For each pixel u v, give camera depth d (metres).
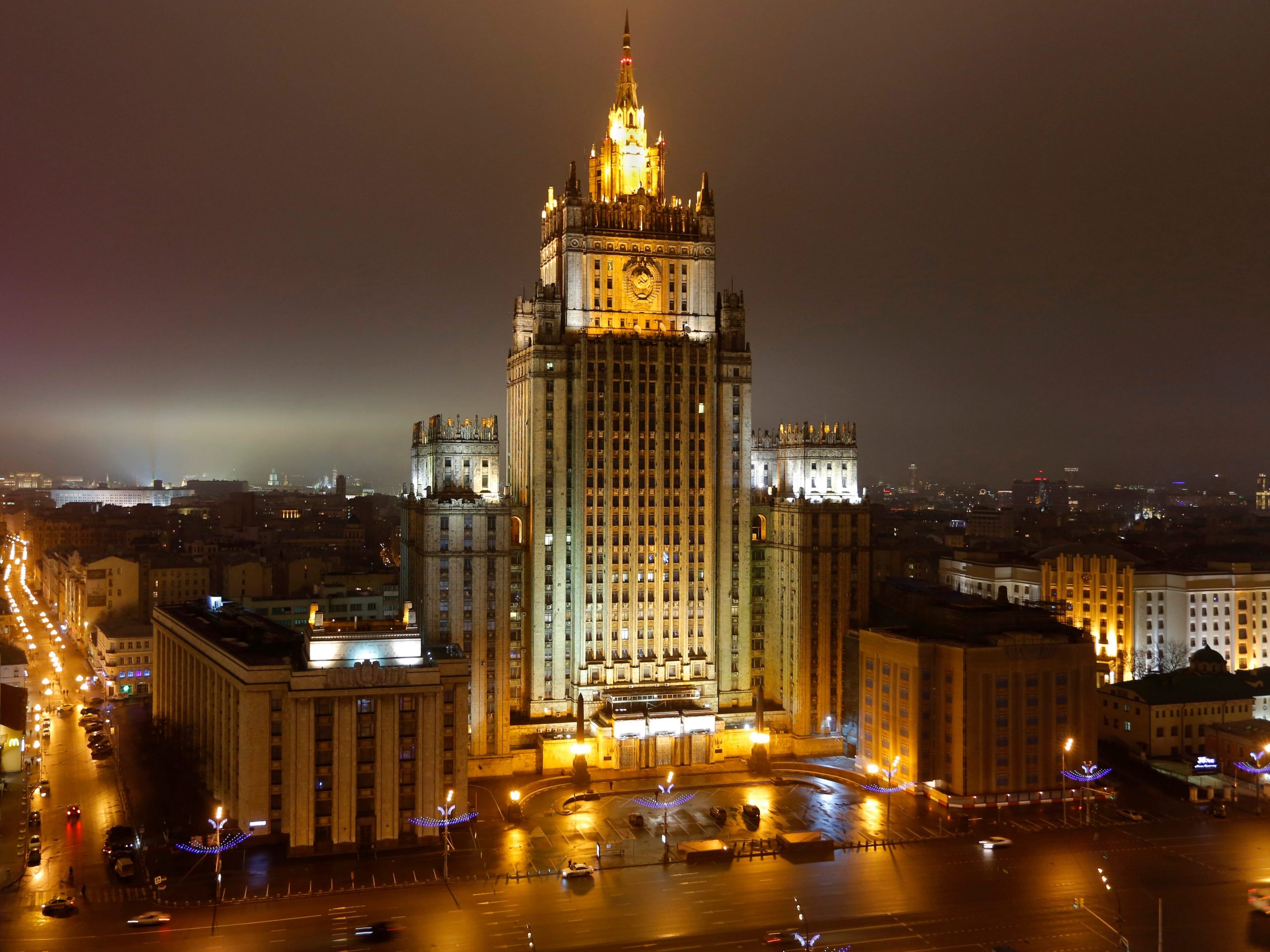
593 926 140.62
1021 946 135.12
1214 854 166.75
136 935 136.25
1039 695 191.38
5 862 159.62
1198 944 135.38
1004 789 189.75
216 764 183.25
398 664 171.00
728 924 141.38
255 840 164.62
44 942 133.88
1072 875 158.12
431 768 169.12
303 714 163.75
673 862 163.25
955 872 159.12
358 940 135.88
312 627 173.75
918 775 193.25
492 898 149.38
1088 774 193.12
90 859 161.25
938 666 194.00
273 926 139.75
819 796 195.75
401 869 159.50
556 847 169.38
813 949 134.00
